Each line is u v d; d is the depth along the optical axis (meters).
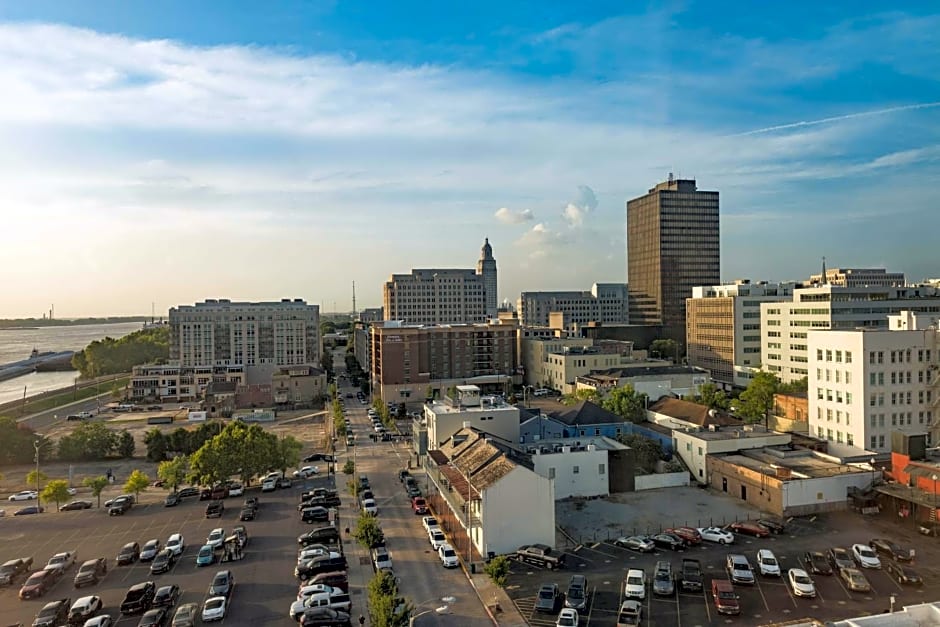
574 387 197.75
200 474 99.44
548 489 72.31
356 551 74.44
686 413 127.06
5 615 60.75
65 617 60.28
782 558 68.69
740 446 103.00
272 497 99.94
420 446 117.94
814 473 87.94
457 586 63.91
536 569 67.62
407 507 92.44
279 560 72.69
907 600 58.16
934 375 106.44
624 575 65.56
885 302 182.38
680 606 58.25
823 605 57.69
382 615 49.56
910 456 85.31
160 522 88.62
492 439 93.50
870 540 72.88
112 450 144.50
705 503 89.56
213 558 72.56
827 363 111.19
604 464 95.50
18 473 129.62
